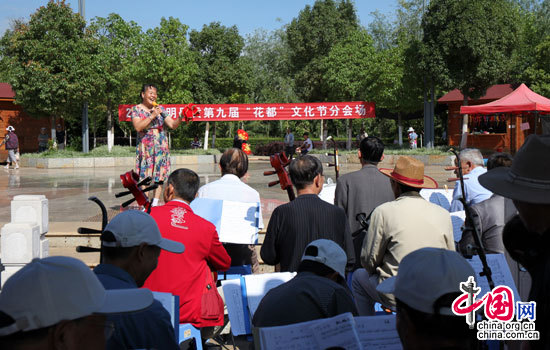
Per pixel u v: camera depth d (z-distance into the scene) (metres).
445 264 1.53
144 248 2.30
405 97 27.08
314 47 35.72
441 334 1.50
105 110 31.14
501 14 22.62
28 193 11.07
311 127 49.12
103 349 1.45
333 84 29.16
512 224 1.90
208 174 16.41
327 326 1.88
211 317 3.33
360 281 3.72
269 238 3.50
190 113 6.82
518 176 1.86
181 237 3.22
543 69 28.55
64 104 23.17
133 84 28.92
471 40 22.00
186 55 27.66
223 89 31.33
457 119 30.27
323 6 36.47
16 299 1.28
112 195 10.63
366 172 4.36
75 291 1.34
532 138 1.85
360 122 45.75
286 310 2.32
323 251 2.51
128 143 41.62
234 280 3.18
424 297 1.49
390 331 2.11
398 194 3.47
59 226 6.68
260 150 30.33
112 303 1.52
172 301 2.46
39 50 22.23
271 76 52.31
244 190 4.28
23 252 4.76
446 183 12.77
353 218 4.30
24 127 30.75
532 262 1.83
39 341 1.29
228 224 3.90
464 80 23.09
